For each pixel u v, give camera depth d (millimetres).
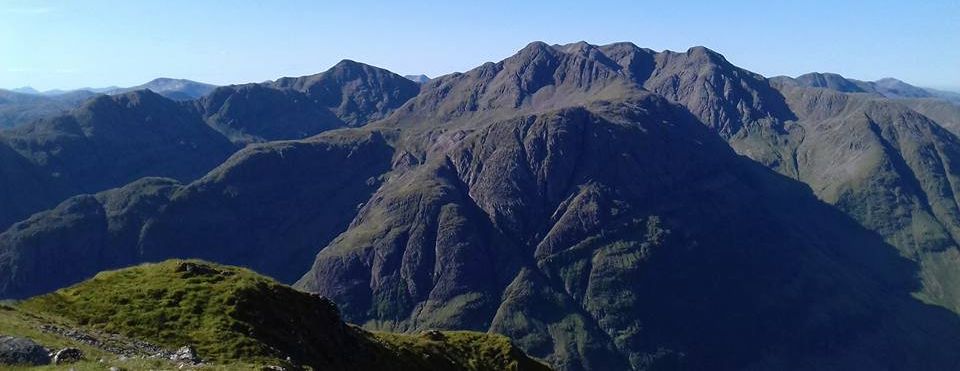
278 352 52156
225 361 46875
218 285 60219
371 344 74000
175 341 48812
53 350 36281
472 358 100188
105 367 34531
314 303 67875
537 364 109688
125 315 51969
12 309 47812
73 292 55812
